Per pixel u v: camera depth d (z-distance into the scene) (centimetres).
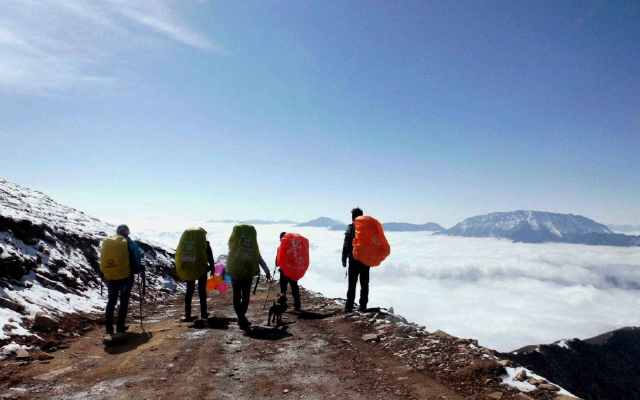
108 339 871
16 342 775
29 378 620
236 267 1016
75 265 1500
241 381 619
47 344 808
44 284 1212
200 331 960
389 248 1164
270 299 1585
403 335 862
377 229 1169
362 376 640
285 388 591
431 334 866
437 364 675
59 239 1602
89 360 733
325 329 977
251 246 1038
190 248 1132
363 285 1182
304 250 1291
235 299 1038
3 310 888
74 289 1343
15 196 2075
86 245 1777
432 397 548
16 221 1367
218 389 584
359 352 773
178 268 1133
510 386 574
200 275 1144
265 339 881
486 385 582
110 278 944
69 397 548
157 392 569
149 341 874
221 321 1106
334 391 578
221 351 781
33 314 946
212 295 1938
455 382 600
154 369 673
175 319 1188
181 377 632
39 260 1304
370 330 937
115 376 639
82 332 969
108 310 946
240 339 880
